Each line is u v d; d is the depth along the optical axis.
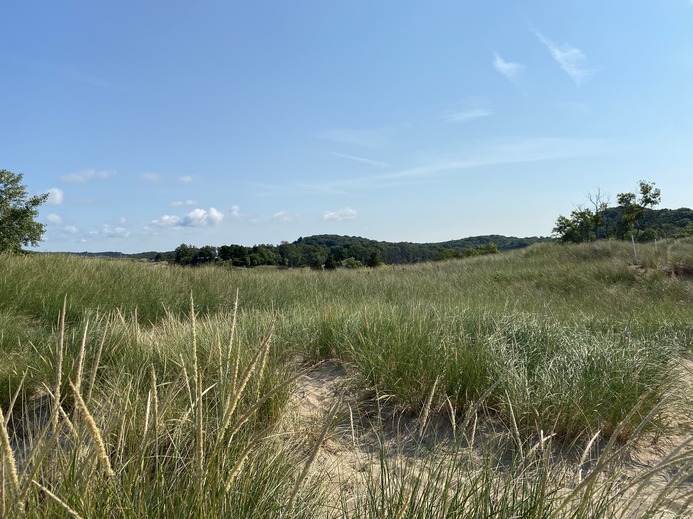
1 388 3.51
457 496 2.04
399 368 3.92
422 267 19.03
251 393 3.05
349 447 3.20
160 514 1.79
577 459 3.05
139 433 2.46
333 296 10.19
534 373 3.93
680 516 1.73
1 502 1.24
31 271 8.49
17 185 22.98
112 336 4.29
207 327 4.68
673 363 4.48
